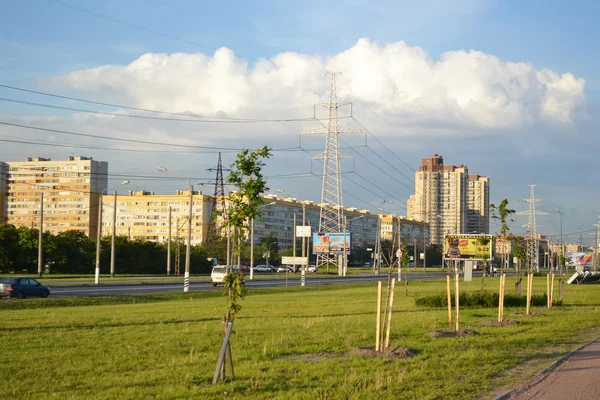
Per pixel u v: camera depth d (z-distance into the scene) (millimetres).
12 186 154875
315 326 21281
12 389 11391
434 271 124750
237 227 13070
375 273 105875
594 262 129625
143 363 14117
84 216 152875
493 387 11430
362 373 12531
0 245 87688
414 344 16891
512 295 33094
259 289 51625
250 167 13094
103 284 58875
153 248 106688
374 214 179625
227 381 11961
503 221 33656
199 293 45094
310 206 168875
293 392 10930
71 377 12531
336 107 86500
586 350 16172
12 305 32938
